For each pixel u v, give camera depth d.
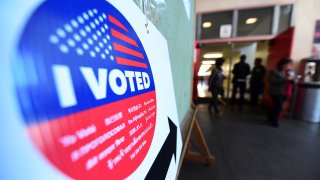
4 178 0.13
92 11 0.25
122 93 0.29
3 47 0.14
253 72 4.25
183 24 1.02
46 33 0.17
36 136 0.15
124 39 0.33
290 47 3.37
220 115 3.50
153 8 0.52
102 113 0.23
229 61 4.72
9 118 0.14
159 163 0.40
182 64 1.04
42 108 0.16
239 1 3.96
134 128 0.32
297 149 2.08
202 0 4.19
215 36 4.34
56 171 0.16
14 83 0.14
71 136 0.18
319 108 3.02
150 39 0.47
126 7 0.36
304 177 1.56
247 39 4.15
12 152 0.14
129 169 0.27
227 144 2.21
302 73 3.32
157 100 0.46
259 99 4.65
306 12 3.40
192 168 1.69
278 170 1.66
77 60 0.20
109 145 0.24
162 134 0.46
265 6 3.82
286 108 3.52
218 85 3.57
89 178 0.20
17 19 0.15
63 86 0.18
